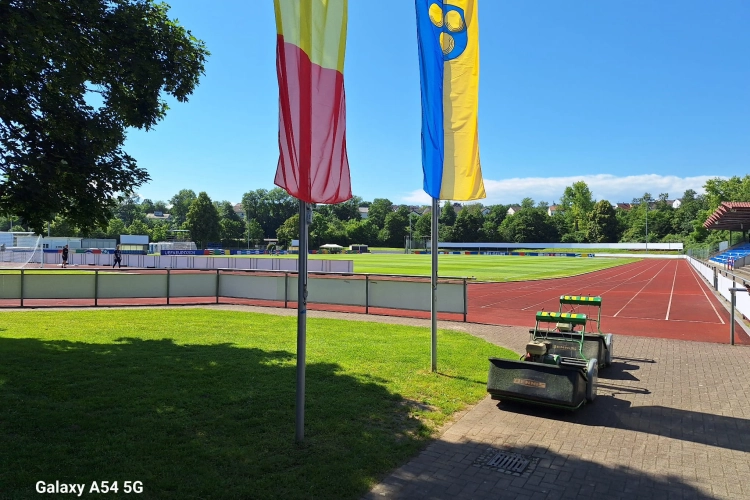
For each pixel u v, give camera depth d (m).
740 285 21.67
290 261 42.78
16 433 5.40
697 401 7.37
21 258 47.75
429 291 15.70
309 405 6.59
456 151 8.53
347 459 4.98
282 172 4.95
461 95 8.54
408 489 4.46
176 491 4.20
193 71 10.47
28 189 7.97
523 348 11.07
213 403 6.54
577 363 7.93
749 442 5.76
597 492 4.51
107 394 6.83
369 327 13.31
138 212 152.00
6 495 4.01
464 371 8.68
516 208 199.50
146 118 9.82
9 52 7.11
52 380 7.42
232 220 134.25
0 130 8.23
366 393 7.23
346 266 35.38
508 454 5.32
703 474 4.91
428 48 8.30
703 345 11.75
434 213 8.62
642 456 5.33
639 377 8.81
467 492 4.44
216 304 18.11
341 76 5.84
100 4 8.48
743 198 85.25
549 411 6.79
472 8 8.53
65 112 8.52
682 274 41.69
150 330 12.06
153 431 5.54
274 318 14.69
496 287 28.17
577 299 9.84
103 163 9.22
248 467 4.71
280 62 5.04
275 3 5.01
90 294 17.00
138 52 9.27
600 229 121.62
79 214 9.34
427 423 6.16
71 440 5.23
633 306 19.98
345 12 5.84
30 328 11.98
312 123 5.38
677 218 116.94
